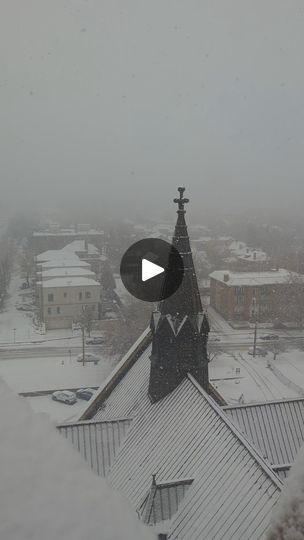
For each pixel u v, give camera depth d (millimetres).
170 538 16797
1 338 80250
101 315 89500
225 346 75750
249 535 14453
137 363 29141
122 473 21891
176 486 18047
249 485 16062
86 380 62312
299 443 24000
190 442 20000
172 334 23594
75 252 141250
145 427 23234
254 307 89375
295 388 58469
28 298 110562
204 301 103125
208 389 25344
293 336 81625
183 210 23594
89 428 23891
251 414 24172
